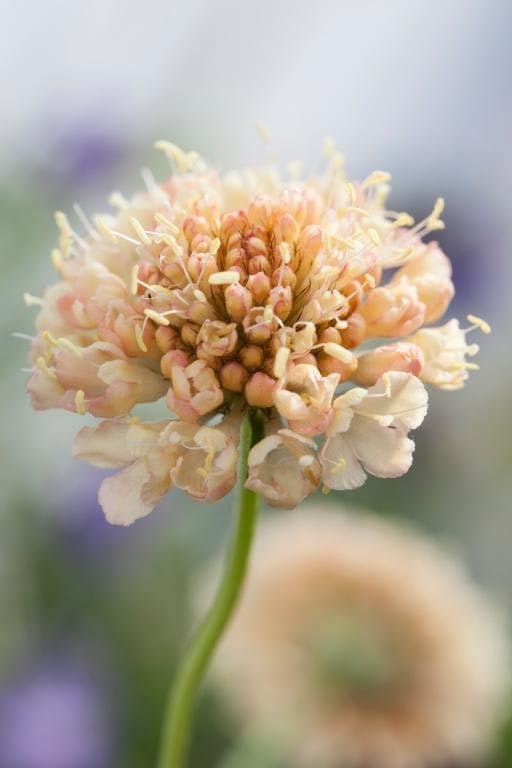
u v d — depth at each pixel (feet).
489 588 1.68
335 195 0.81
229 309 0.75
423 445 1.81
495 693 1.20
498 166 2.02
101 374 0.76
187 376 0.74
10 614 1.37
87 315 0.77
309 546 1.19
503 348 1.93
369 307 0.78
